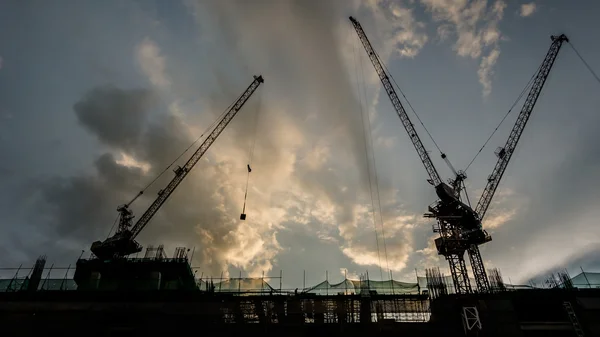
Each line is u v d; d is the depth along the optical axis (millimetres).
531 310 60438
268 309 63125
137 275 75562
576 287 61688
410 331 59594
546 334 58000
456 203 106750
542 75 113438
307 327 60969
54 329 60500
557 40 112438
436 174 112062
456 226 104562
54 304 62625
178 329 60562
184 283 76625
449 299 61688
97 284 70500
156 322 60781
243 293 66250
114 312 61906
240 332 60531
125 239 105938
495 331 57594
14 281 67500
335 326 61000
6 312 61531
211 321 61500
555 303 59812
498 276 66062
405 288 65625
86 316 61562
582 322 56781
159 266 76438
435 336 58906
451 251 101125
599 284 61312
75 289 67812
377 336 59625
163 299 64000
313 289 66875
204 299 64188
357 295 64250
